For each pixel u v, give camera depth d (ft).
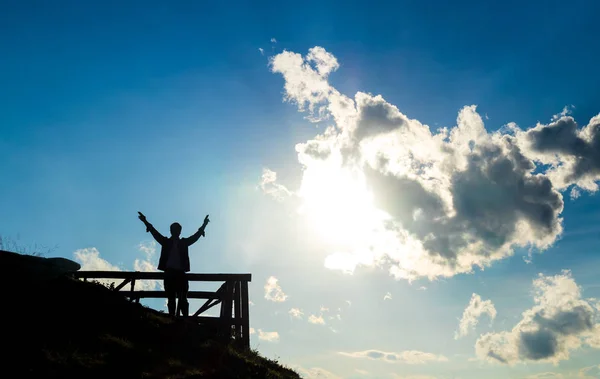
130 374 36.32
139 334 43.93
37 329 38.58
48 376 32.76
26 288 44.32
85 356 36.76
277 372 48.06
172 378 37.70
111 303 47.47
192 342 46.01
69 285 47.78
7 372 31.83
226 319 54.65
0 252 47.57
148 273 54.80
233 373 42.80
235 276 56.59
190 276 56.39
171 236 52.54
